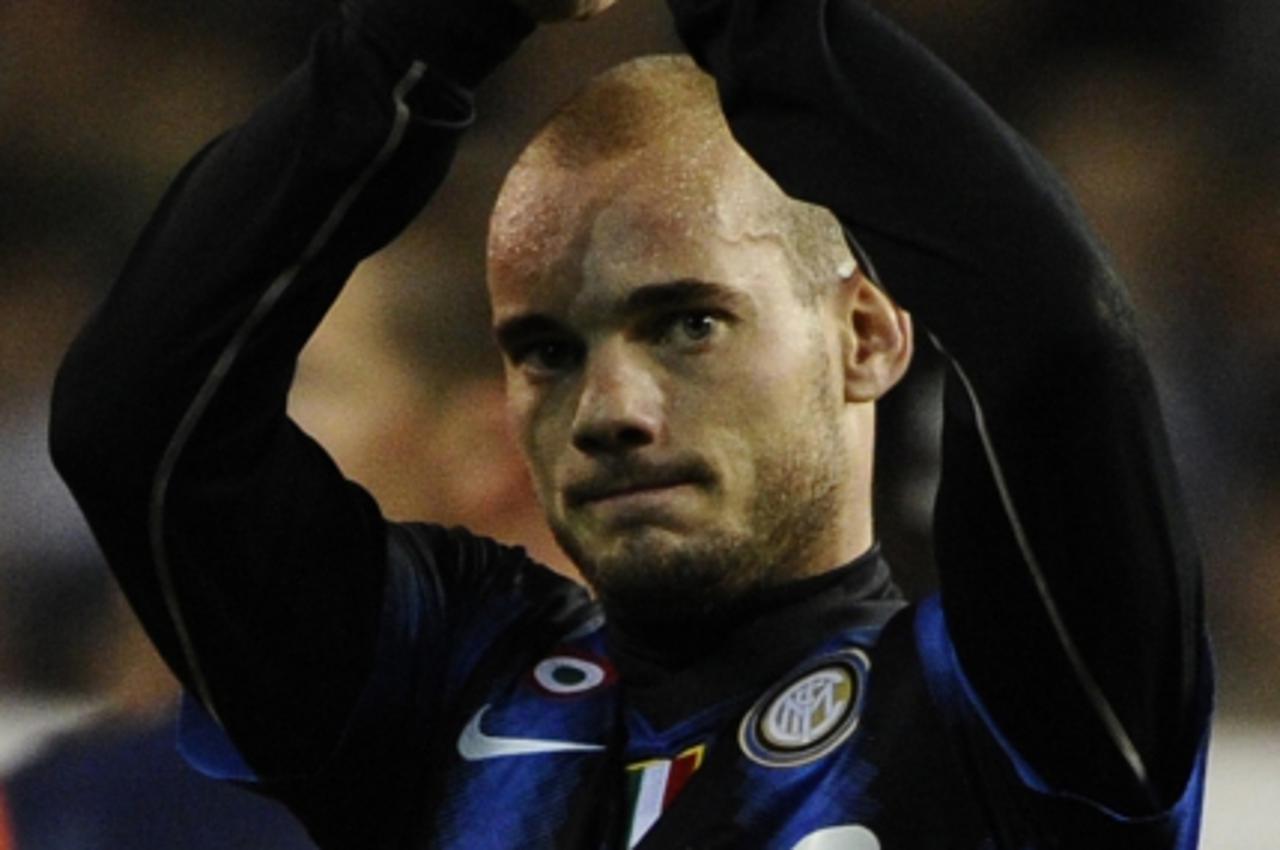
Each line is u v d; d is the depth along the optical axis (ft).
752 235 27.02
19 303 65.51
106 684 49.39
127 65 69.72
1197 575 24.90
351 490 28.99
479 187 59.31
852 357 27.96
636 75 27.94
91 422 26.84
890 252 25.16
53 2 69.46
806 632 28.07
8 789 42.01
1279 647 61.00
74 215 67.87
